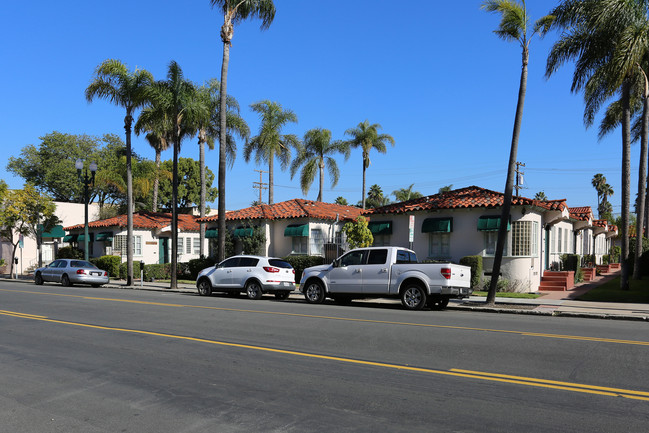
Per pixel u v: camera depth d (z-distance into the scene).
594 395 6.01
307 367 7.48
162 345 9.23
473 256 20.80
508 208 16.38
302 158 37.47
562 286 21.22
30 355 8.48
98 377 7.05
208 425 5.12
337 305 16.66
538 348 8.78
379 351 8.60
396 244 23.92
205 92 32.06
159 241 37.19
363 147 38.78
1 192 34.03
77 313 13.91
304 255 25.67
